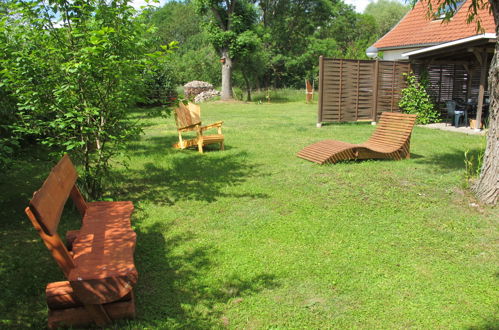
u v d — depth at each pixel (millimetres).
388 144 8703
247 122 15703
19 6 4562
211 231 4715
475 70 16562
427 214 5242
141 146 10180
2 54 4594
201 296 3371
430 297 3342
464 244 4363
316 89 39375
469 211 5344
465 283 3570
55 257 2678
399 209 5430
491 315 3100
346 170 7523
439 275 3703
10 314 3100
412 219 5078
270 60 38094
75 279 2621
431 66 15133
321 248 4250
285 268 3818
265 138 11453
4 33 4711
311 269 3799
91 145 5566
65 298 2875
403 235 4594
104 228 3535
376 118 14711
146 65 5027
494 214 5230
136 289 3459
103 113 5094
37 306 3217
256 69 29453
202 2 26500
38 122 4945
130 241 3258
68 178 3719
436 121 14711
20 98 4777
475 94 16922
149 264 3881
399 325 2984
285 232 4664
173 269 3814
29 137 8180
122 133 5348
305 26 42219
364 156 8148
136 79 5000
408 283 3561
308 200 5809
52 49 4535
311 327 2961
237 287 3502
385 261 3967
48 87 4738
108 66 4594
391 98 14859
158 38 5434
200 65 37250
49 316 2865
